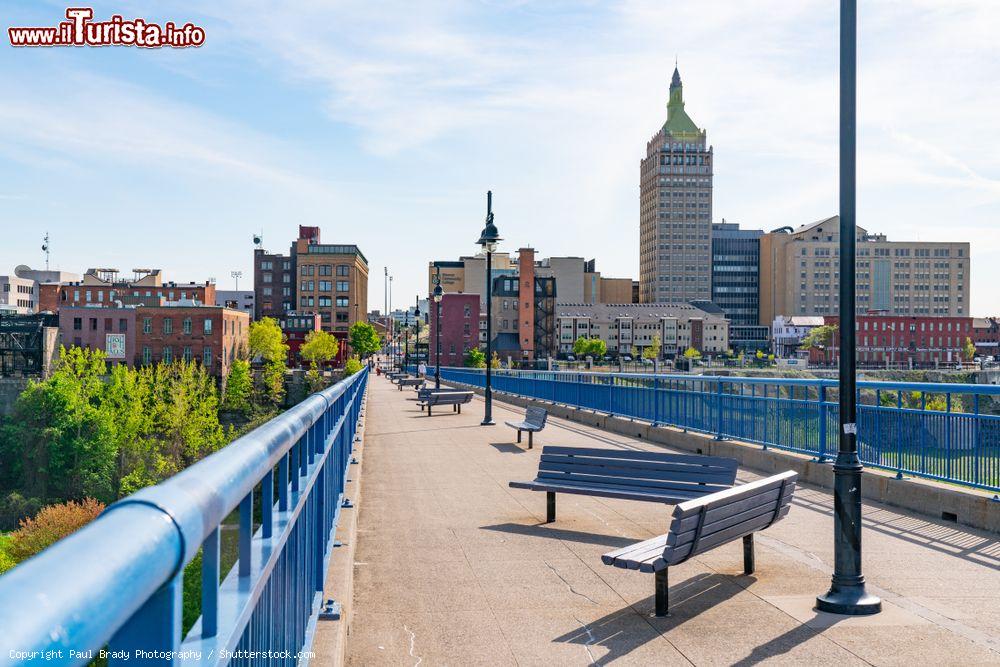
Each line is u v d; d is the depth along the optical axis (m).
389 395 44.16
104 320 103.00
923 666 5.11
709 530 6.33
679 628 5.86
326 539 5.94
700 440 16.38
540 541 8.61
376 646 5.51
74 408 71.62
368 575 7.29
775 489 7.28
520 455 16.09
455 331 152.88
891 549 8.21
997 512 8.86
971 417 9.55
